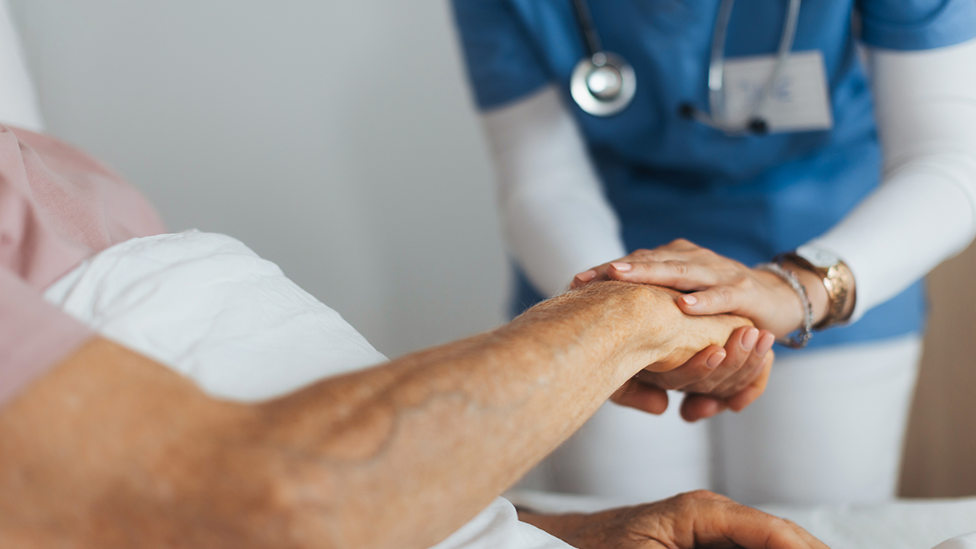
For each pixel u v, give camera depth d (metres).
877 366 0.99
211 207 1.98
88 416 0.28
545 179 1.02
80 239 0.49
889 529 0.72
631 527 0.60
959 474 1.48
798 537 0.55
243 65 1.88
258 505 0.27
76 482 0.28
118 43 1.91
